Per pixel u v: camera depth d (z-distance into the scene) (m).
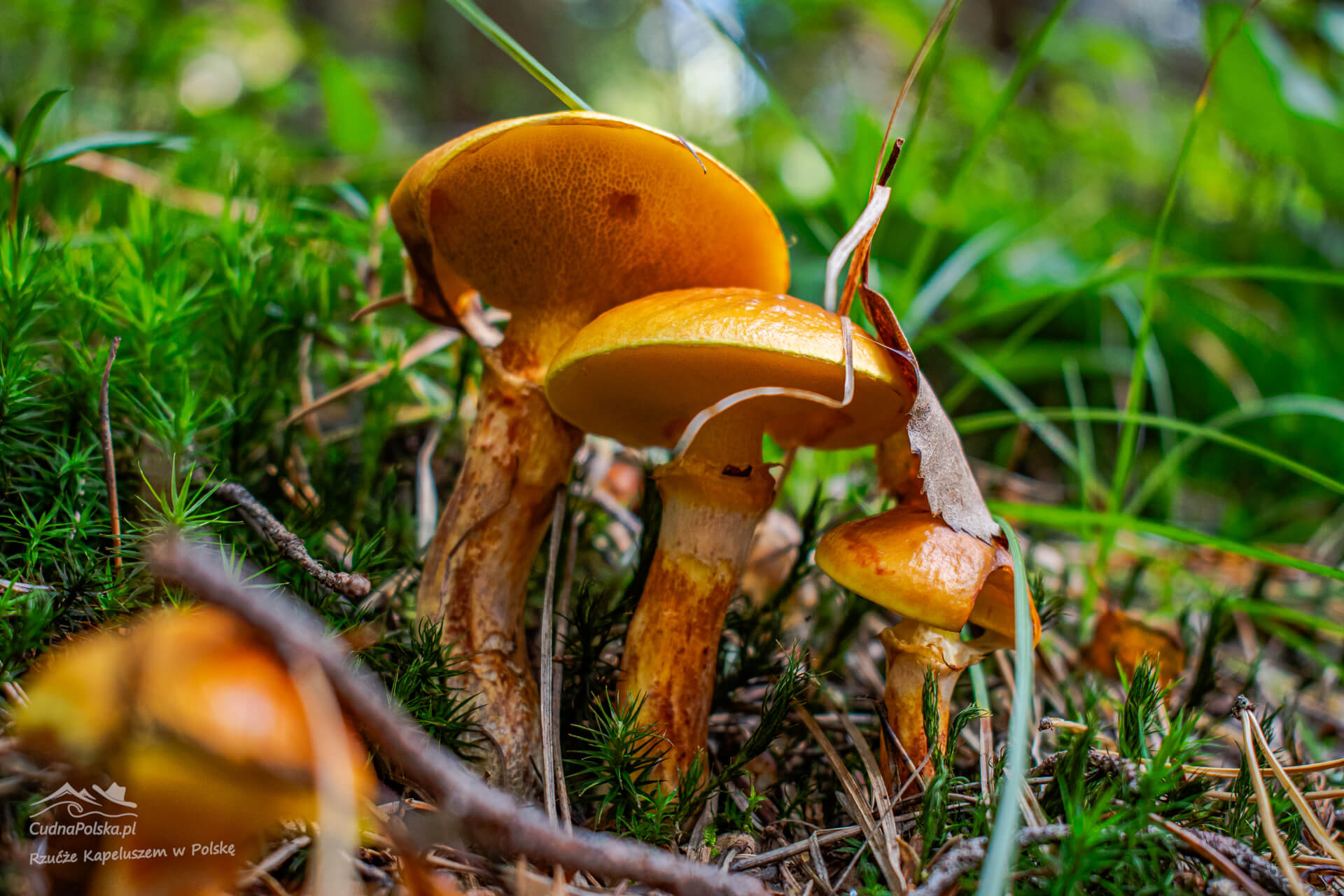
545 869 0.15
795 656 0.18
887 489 0.19
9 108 0.31
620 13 1.13
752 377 0.17
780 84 0.76
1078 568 0.29
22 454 0.18
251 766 0.12
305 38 0.50
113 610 0.15
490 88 0.89
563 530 0.21
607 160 0.17
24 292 0.18
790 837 0.17
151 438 0.19
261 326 0.22
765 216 0.18
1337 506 0.39
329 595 0.17
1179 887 0.15
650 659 0.18
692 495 0.18
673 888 0.13
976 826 0.15
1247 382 0.43
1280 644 0.28
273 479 0.22
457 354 0.25
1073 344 0.46
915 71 0.16
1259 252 0.48
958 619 0.16
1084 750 0.16
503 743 0.17
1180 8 0.79
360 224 0.26
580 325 0.19
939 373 0.48
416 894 0.13
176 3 0.42
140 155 0.32
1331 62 0.48
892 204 0.38
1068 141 0.55
